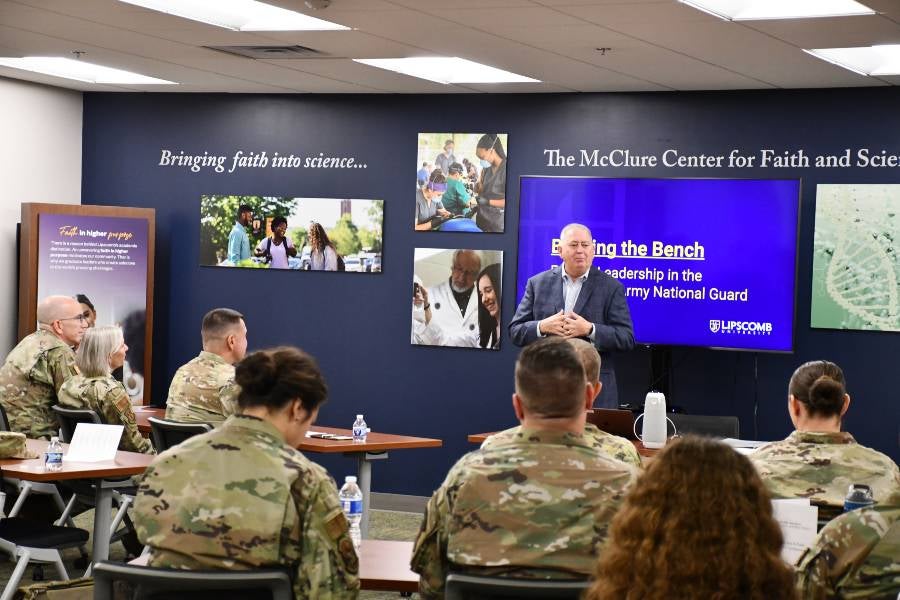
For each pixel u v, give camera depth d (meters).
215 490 2.78
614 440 3.88
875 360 7.94
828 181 8.04
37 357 6.76
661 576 1.72
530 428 2.74
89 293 9.18
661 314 8.22
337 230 9.22
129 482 5.39
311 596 2.76
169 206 9.66
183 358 9.66
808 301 8.10
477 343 8.86
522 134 8.75
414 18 6.32
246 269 9.48
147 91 9.62
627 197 8.30
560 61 7.41
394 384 9.11
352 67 8.02
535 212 8.56
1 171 9.12
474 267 8.85
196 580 2.62
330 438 6.49
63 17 6.72
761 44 6.64
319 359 9.29
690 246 8.14
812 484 3.70
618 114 8.52
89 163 9.83
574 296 7.62
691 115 8.35
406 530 7.99
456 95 8.91
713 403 8.34
